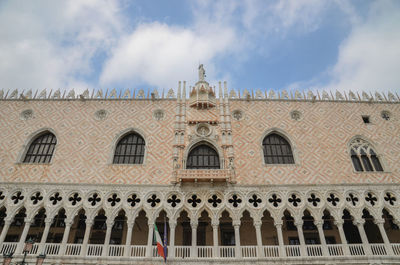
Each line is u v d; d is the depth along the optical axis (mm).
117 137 31344
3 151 30047
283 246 24688
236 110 33406
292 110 33719
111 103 34062
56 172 28500
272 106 34000
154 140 30969
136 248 24719
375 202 27188
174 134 31188
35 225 29625
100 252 25062
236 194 27312
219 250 24625
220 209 26391
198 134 31125
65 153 29906
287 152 31094
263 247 24891
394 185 28094
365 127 32469
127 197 27062
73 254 24953
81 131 31656
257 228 25531
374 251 25031
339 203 27000
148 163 29234
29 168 28797
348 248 24594
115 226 29844
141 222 29641
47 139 31859
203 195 27188
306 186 27781
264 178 28219
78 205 26438
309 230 30141
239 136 31219
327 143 30984
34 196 27328
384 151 30641
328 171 28938
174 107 33688
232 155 29422
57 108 33531
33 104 33781
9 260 18906
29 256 23750
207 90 34156
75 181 27906
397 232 29500
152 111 33406
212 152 30891
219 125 31953
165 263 23531
